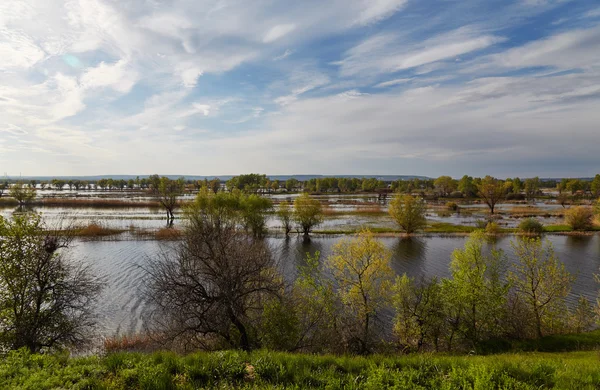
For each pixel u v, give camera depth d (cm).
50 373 1016
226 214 5147
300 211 7081
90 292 2220
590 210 7662
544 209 12006
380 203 14550
